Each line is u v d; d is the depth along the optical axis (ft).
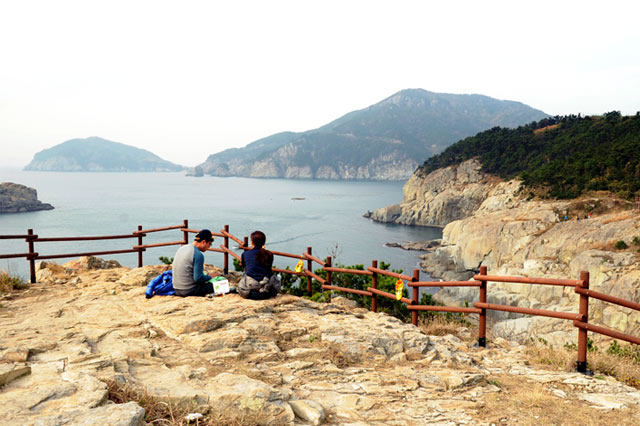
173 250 304.09
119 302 21.80
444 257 286.25
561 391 15.20
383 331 20.24
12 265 227.40
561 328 114.21
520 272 217.15
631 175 308.60
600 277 179.42
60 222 450.30
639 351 22.95
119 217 495.41
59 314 19.51
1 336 15.05
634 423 12.52
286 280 41.19
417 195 552.00
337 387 13.76
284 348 16.97
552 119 636.07
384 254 308.81
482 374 16.20
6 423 7.20
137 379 11.37
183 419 9.29
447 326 26.84
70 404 8.32
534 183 368.27
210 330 17.29
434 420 12.05
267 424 10.19
